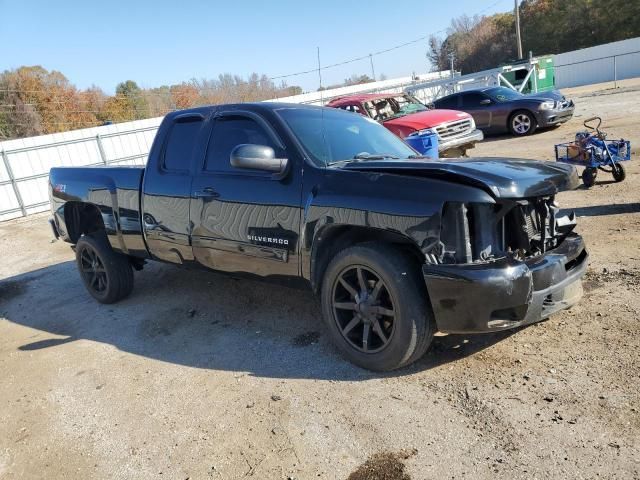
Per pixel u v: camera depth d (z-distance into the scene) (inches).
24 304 260.1
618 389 117.5
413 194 125.6
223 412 132.5
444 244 123.1
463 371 134.6
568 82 1641.2
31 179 683.4
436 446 108.6
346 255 137.3
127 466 117.2
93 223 242.5
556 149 330.3
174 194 181.2
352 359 143.9
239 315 196.4
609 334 141.0
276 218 151.2
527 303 122.3
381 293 135.3
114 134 772.0
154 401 142.6
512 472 98.4
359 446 112.1
